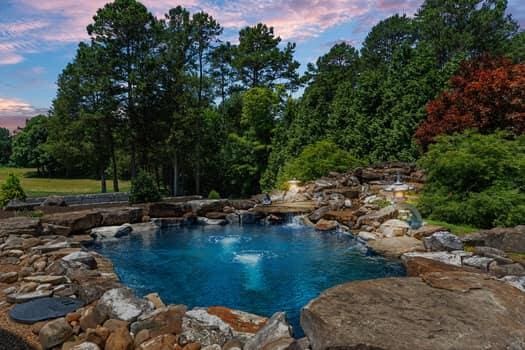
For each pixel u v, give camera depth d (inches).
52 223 473.1
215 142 1301.7
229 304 277.3
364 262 359.3
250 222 593.6
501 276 246.8
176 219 575.5
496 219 374.0
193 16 1175.6
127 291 216.5
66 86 1082.1
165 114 1024.9
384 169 753.6
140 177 705.0
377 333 127.5
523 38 1254.9
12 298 232.1
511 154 410.3
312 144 938.7
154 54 1010.1
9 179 671.1
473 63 620.4
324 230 511.5
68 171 2006.6
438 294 161.2
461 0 1259.8
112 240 480.7
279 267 358.9
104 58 947.3
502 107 518.9
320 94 1127.0
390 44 1638.8
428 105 672.4
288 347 145.6
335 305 149.3
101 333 181.3
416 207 467.5
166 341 175.3
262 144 1251.8
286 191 742.5
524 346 123.1
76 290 248.7
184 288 310.3
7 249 348.2
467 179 418.3
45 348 179.2
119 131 1001.5
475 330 130.3
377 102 967.6
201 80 1228.5
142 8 958.4
